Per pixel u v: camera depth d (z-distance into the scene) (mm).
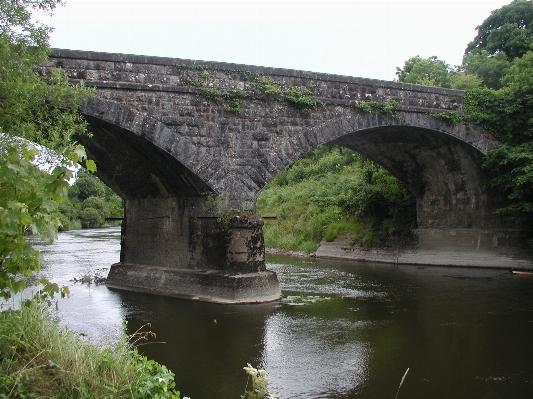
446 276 21875
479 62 37094
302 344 11297
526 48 36812
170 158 15711
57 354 5645
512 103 22422
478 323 13250
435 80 38719
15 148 5707
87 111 14242
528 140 22594
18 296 13672
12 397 4828
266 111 16969
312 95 17781
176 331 12336
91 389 5359
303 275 22469
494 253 24078
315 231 33344
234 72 16609
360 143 23359
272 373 9383
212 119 16109
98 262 26750
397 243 27750
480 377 9273
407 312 14609
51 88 11523
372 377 9227
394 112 19500
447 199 25875
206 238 16656
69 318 13625
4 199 5602
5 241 5715
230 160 16312
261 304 15648
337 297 16938
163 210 18797
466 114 21891
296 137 17359
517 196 22062
